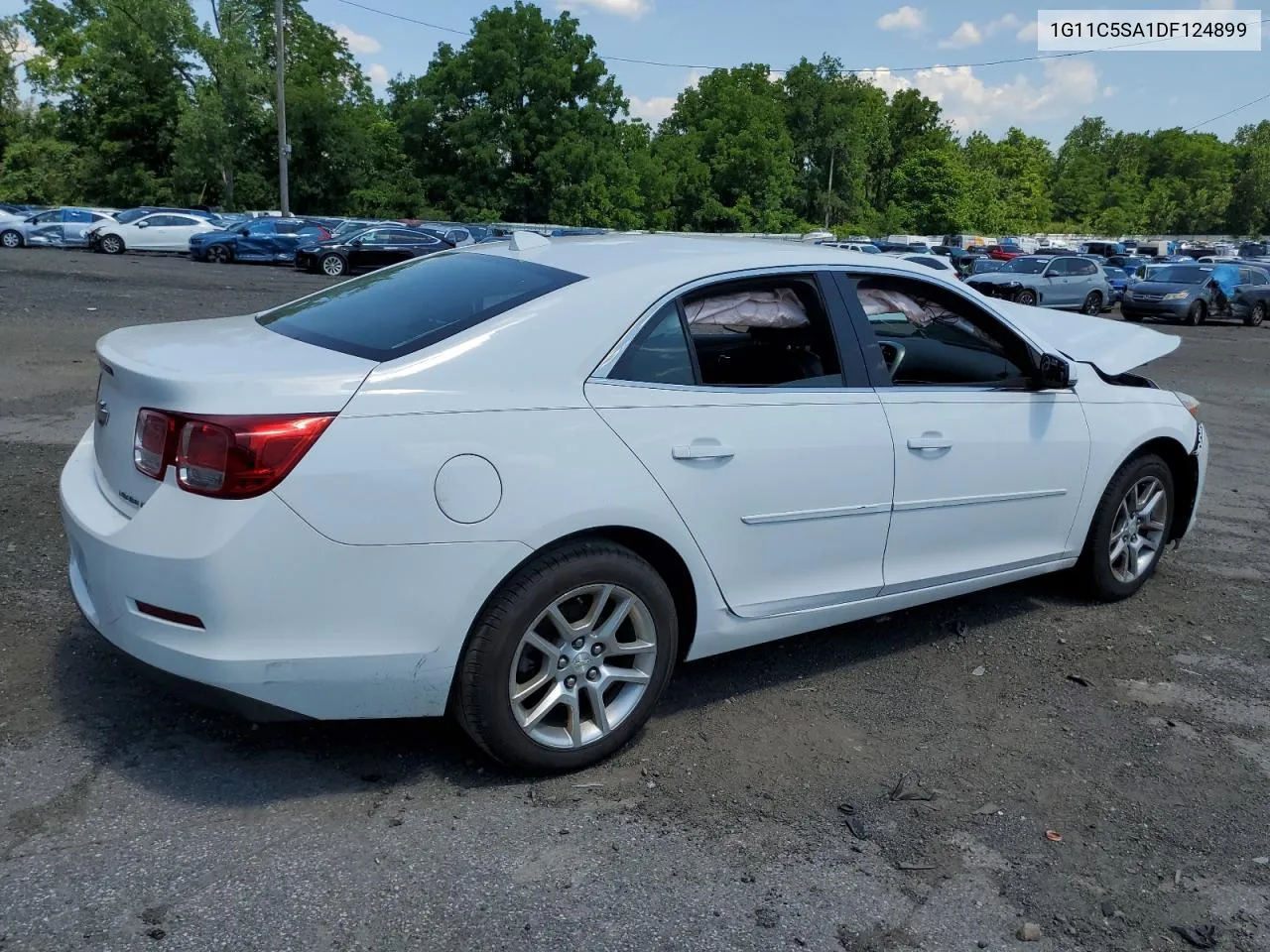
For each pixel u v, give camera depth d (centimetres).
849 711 381
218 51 5378
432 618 289
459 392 295
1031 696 402
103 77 5719
